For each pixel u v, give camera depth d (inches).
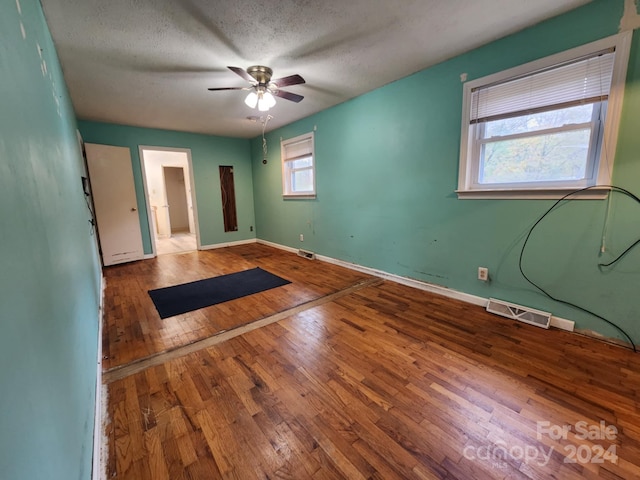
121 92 125.5
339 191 162.1
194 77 111.9
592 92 76.5
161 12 72.9
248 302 116.9
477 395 62.7
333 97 142.6
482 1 72.6
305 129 177.8
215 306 113.7
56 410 30.7
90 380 56.9
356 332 90.9
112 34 81.7
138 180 192.9
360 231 153.3
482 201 101.7
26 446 21.8
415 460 48.6
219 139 226.4
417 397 62.7
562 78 80.9
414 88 116.2
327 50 95.2
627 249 75.5
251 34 84.4
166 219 281.0
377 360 76.2
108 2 68.0
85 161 168.7
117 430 55.4
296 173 200.2
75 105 140.7
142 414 59.2
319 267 168.6
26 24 41.3
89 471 43.0
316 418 57.8
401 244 133.0
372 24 81.3
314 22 79.5
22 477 20.5
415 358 76.5
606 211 77.5
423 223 122.0
